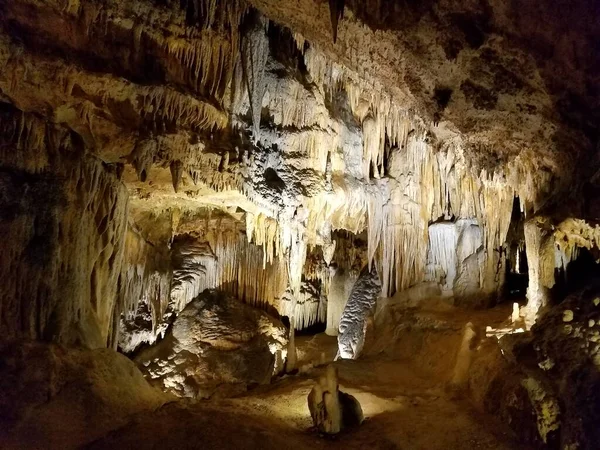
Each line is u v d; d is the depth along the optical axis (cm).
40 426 514
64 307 610
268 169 912
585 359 559
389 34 584
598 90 569
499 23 539
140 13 661
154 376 1024
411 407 720
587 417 516
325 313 1396
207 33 746
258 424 617
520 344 645
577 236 670
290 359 1102
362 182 1063
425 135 841
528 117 647
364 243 1318
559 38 538
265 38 860
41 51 591
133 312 1063
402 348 993
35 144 610
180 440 538
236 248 1202
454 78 630
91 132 689
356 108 1048
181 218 1112
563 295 744
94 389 573
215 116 785
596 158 613
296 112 949
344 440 626
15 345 554
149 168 713
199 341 1079
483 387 691
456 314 992
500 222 965
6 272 565
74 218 632
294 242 1015
